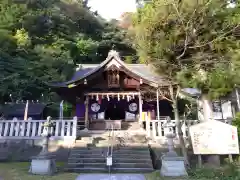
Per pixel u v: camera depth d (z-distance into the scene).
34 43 30.91
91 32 42.56
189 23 8.90
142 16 9.71
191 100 15.47
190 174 7.86
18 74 22.00
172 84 9.95
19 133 11.06
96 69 13.52
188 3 8.46
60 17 37.31
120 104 15.75
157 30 9.11
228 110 16.78
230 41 8.88
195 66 9.28
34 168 8.00
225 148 8.59
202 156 9.62
